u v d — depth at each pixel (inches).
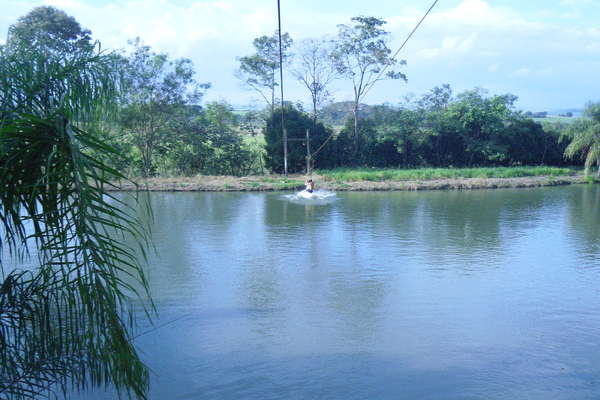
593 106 1797.5
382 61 1950.1
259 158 1916.8
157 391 323.0
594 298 501.7
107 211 192.2
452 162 2085.4
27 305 226.8
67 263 195.0
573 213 1010.7
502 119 2081.7
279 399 317.4
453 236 786.8
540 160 2092.8
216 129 1861.5
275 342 398.6
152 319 442.0
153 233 805.9
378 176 1589.6
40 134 186.7
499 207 1095.0
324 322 439.5
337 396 321.1
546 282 552.4
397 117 2110.0
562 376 346.9
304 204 1144.8
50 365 235.6
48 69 218.7
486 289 528.7
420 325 434.0
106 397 302.7
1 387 221.3
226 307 473.4
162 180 1524.4
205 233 808.3
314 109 2065.7
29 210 206.4
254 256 660.7
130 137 1531.7
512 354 379.9
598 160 1620.3
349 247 711.1
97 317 191.8
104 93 224.2
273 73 1989.4
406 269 601.9
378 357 374.3
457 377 345.1
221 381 338.3
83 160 181.9
